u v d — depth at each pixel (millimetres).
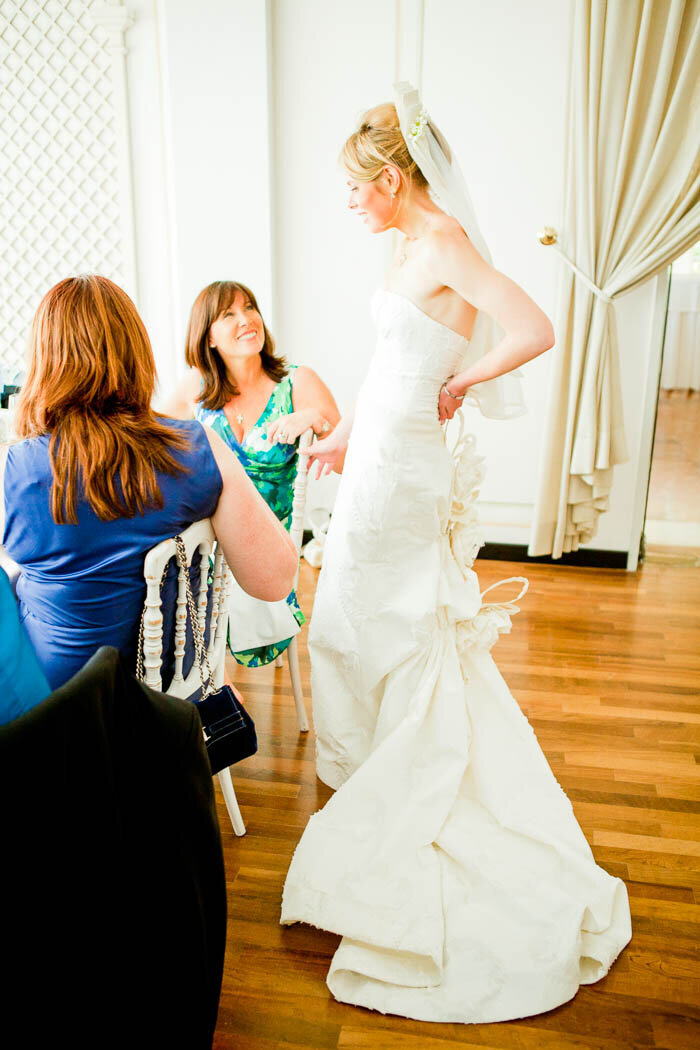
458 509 1927
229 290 2184
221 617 1671
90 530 1305
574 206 3422
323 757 2023
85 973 901
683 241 3346
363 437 1825
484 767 1844
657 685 2715
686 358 7988
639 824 1988
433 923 1575
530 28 3422
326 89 3648
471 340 1855
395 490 1787
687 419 7258
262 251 3801
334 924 1580
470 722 1894
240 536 1462
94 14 3650
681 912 1702
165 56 3697
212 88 3645
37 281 4105
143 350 1356
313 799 2064
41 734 805
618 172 3305
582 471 3609
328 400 2354
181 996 1109
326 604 1915
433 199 1731
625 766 2234
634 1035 1420
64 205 3979
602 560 3900
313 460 2150
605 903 1642
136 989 1003
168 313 4043
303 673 2750
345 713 1969
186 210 3809
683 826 1984
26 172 3961
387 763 1753
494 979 1504
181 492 1357
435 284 1693
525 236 3633
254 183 3727
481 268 1646
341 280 3852
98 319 1291
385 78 3605
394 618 1833
